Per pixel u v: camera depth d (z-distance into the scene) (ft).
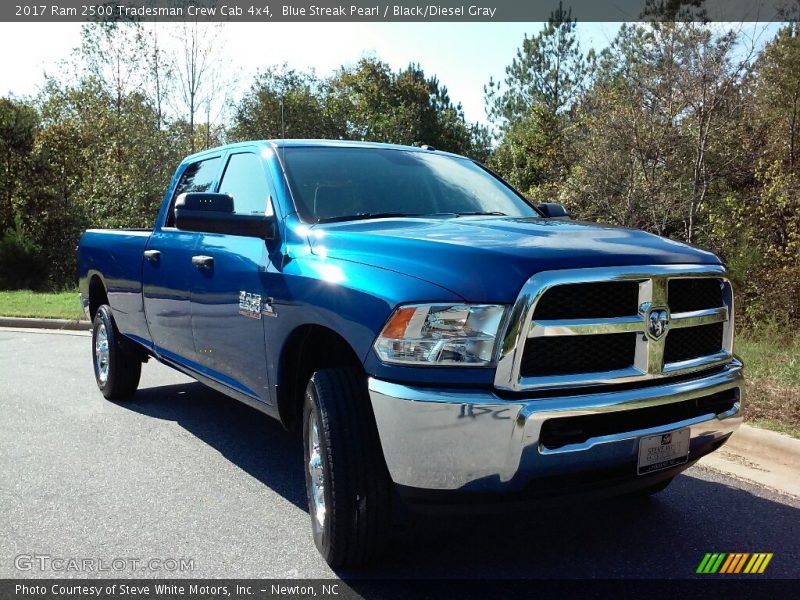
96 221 69.87
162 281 16.66
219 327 14.14
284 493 13.88
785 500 13.58
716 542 11.79
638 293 9.66
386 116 142.31
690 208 36.63
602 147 40.45
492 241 9.96
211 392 22.07
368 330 9.71
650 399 9.57
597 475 9.53
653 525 12.47
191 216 12.69
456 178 15.25
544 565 10.96
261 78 114.01
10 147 83.56
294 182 13.25
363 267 10.30
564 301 9.22
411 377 9.21
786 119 38.58
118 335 20.12
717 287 11.00
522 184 80.74
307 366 12.19
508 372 8.91
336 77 152.05
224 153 16.14
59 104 97.35
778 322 28.89
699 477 14.79
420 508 9.54
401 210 13.44
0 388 22.61
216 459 15.81
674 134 37.91
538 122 85.71
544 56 132.67
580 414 9.06
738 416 11.00
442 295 9.18
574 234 10.73
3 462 15.44
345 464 9.96
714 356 10.85
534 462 8.95
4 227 83.05
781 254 29.91
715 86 35.68
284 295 11.64
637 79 38.75
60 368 26.02
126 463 15.48
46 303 45.24
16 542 11.61
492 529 12.28
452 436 8.93
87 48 73.20
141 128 67.51
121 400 20.88
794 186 31.48
